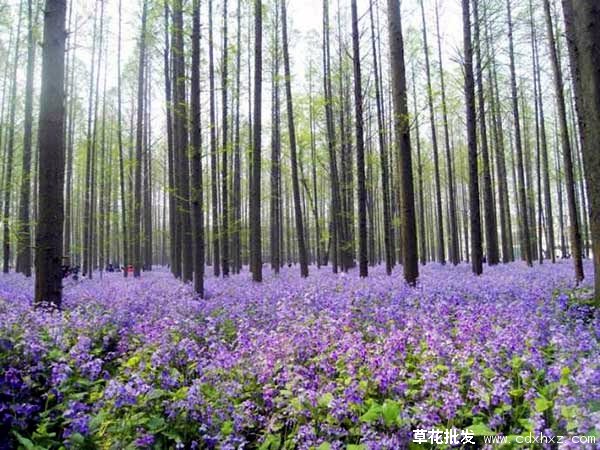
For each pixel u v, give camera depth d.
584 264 18.70
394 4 10.73
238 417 4.04
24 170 18.89
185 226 15.11
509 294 8.67
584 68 6.59
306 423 4.09
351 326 6.50
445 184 41.19
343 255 22.48
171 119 21.06
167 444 4.08
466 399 4.30
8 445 3.91
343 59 21.36
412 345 5.54
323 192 34.22
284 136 24.66
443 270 19.41
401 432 3.76
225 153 18.97
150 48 21.72
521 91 24.12
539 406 3.72
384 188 18.20
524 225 20.56
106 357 5.77
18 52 20.52
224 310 8.22
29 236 19.48
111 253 44.41
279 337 5.65
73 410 3.80
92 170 22.44
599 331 5.40
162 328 6.42
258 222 15.49
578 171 29.06
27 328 5.67
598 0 6.47
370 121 25.08
